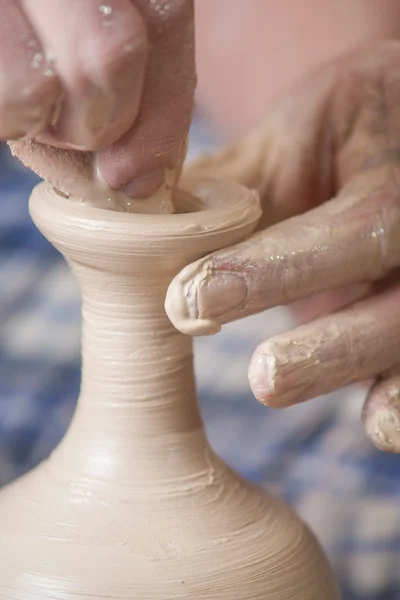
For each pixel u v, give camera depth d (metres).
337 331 0.87
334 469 1.77
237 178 1.29
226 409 1.94
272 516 0.89
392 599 1.52
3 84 0.65
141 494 0.84
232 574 0.80
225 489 0.88
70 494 0.85
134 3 0.69
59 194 0.83
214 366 2.06
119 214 0.79
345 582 1.54
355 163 1.25
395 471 1.76
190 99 0.76
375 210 0.92
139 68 0.67
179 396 0.88
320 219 0.89
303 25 2.04
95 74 0.65
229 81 2.23
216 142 2.51
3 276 2.32
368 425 0.92
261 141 1.32
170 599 0.77
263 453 1.83
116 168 0.78
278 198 1.30
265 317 2.20
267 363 0.82
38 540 0.81
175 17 0.71
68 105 0.68
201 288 0.77
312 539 0.92
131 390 0.87
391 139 1.23
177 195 0.89
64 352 2.12
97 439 0.87
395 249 0.92
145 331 0.86
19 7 0.65
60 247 0.83
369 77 1.25
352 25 1.97
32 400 2.01
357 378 0.89
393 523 1.64
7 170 2.65
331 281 0.88
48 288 2.31
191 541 0.81
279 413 1.93
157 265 0.80
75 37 0.64
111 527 0.81
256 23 2.12
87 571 0.78
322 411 1.91
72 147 0.73
